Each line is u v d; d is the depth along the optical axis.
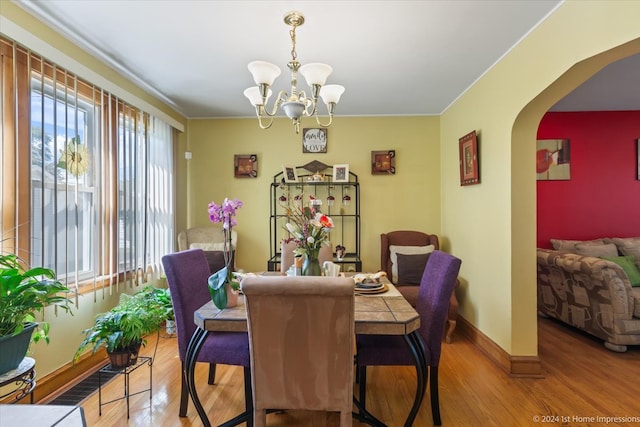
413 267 3.27
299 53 2.39
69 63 2.11
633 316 2.74
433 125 3.91
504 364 2.43
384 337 1.84
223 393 2.11
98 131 2.43
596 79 3.00
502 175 2.47
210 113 3.83
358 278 2.17
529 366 2.32
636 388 2.16
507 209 2.41
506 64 2.40
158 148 3.29
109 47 2.29
